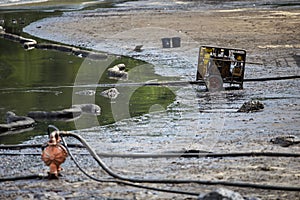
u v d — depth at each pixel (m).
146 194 19.66
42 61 60.19
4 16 105.00
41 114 35.84
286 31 77.06
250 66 52.41
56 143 22.34
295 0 128.88
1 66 57.53
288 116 32.94
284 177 21.25
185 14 102.69
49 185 21.17
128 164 23.98
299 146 26.19
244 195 19.25
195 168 22.95
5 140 30.36
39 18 100.62
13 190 20.70
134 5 124.62
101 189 20.45
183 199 19.00
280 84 44.06
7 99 41.75
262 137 28.25
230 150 25.67
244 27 81.81
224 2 128.12
